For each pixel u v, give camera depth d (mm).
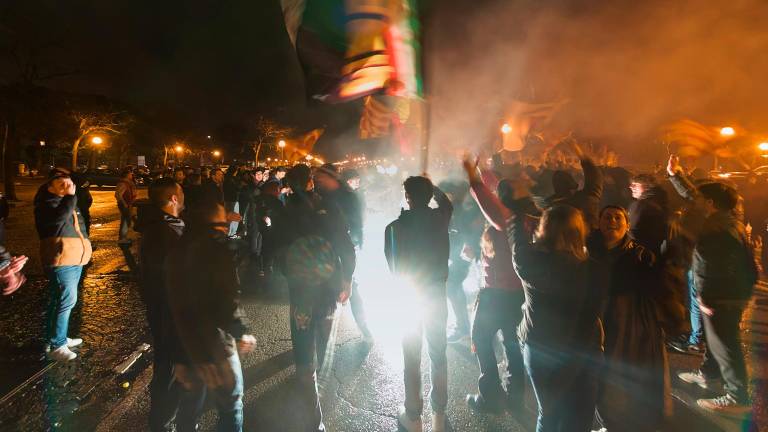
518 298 3850
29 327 5711
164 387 3203
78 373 4516
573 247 2764
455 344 5473
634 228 4043
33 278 8047
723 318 3898
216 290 2891
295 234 3615
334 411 3975
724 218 3893
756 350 5148
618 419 3178
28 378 4398
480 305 3994
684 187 5207
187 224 2932
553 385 2848
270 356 4988
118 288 7637
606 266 2969
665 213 4027
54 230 4699
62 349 4812
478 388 4402
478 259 5137
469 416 3922
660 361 3160
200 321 2898
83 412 3826
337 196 4934
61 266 4715
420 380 3721
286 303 6906
